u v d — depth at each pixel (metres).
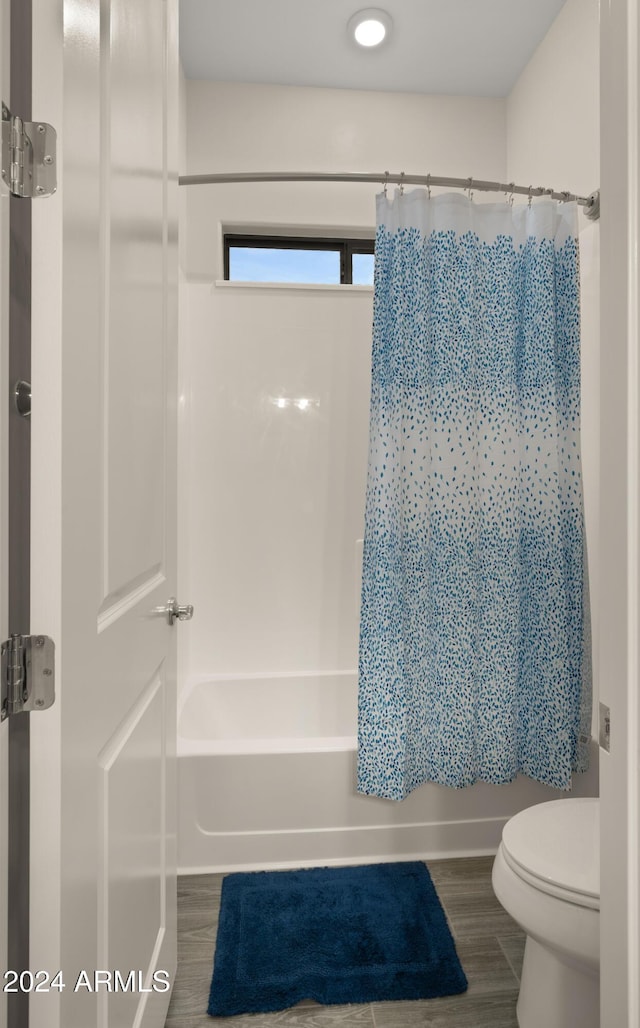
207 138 2.60
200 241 2.59
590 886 1.08
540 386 1.87
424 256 1.80
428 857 1.89
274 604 2.62
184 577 2.45
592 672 1.94
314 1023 1.29
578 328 1.88
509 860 1.20
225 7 2.18
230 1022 1.29
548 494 1.87
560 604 1.85
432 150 2.70
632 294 0.59
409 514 1.82
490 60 2.49
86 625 0.72
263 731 2.54
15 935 0.65
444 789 1.91
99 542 0.78
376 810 1.88
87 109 0.71
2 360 0.58
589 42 2.02
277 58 2.46
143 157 0.99
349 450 2.62
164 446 1.18
